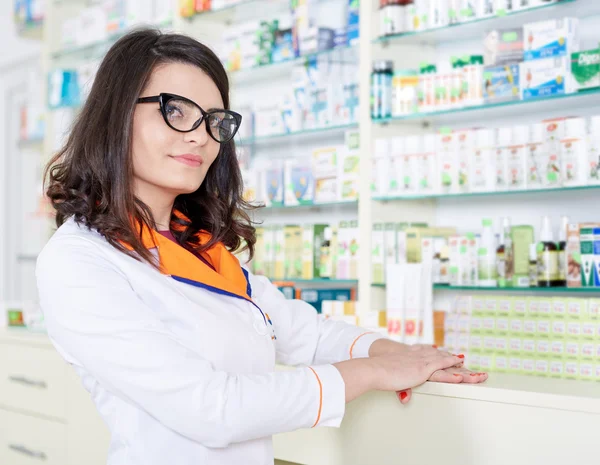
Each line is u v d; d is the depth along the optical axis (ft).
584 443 4.72
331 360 5.54
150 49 4.47
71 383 8.64
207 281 4.49
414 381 4.80
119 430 4.22
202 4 10.52
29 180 15.79
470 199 8.67
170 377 3.84
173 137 4.35
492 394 5.10
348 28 9.07
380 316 8.14
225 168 5.26
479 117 8.41
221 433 3.90
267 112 10.16
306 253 9.36
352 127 9.16
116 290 4.02
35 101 13.65
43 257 4.14
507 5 7.65
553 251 7.09
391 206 8.68
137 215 4.41
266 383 4.06
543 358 6.59
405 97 8.40
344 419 5.95
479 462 5.16
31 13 13.52
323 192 9.30
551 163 7.22
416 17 8.38
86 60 13.05
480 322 7.08
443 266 7.95
